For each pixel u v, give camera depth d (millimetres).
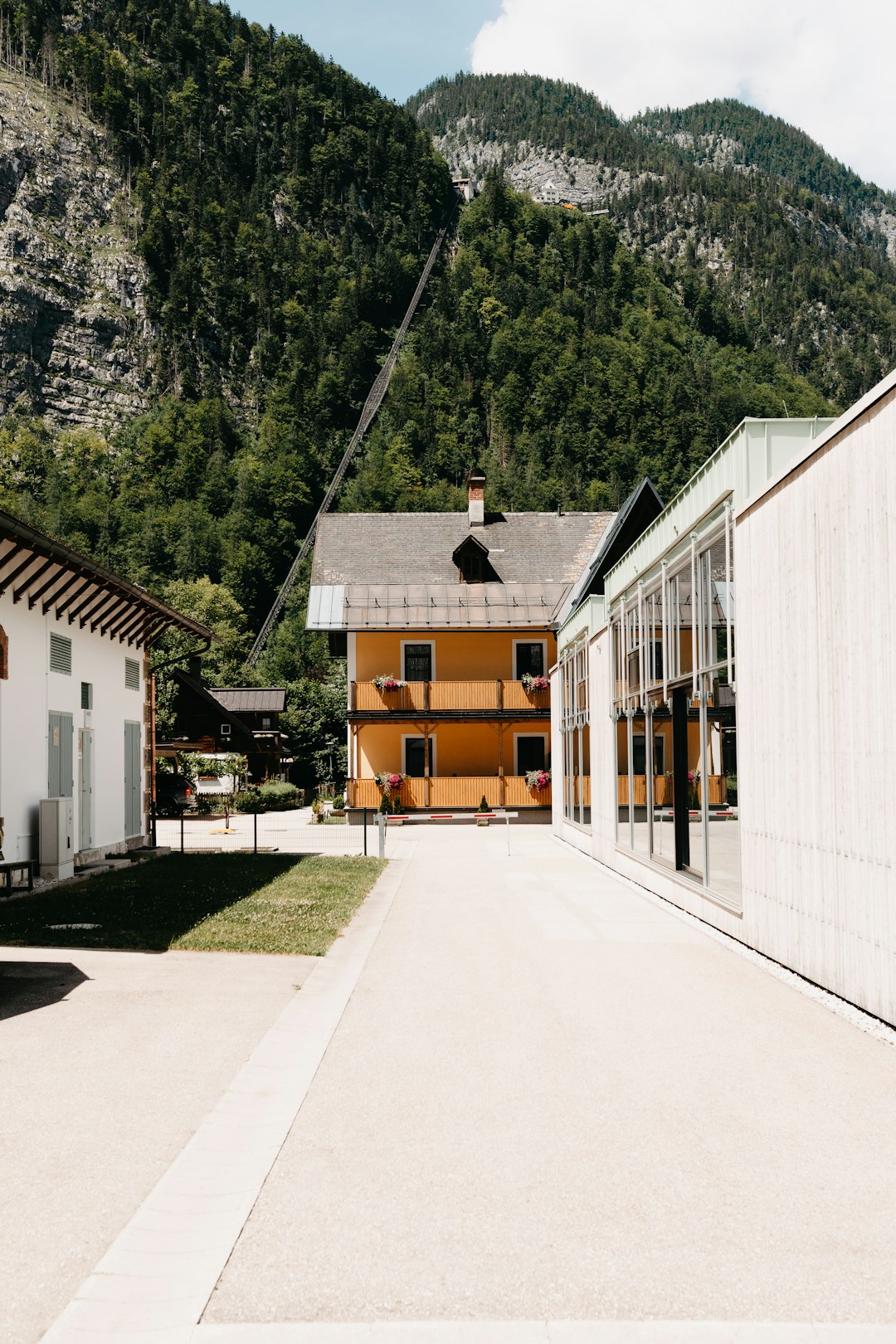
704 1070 5738
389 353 184875
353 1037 6477
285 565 126875
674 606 13141
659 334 158875
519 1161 4387
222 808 40625
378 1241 3633
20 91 190000
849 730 7340
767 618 9195
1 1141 4582
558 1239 3641
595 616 20219
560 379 140250
